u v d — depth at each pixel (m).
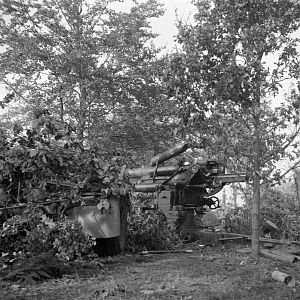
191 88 8.41
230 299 5.94
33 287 6.62
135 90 18.34
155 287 6.64
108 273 7.75
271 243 11.01
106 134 18.36
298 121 8.23
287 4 8.38
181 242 11.69
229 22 8.43
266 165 8.58
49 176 8.85
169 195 12.95
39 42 17.91
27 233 8.20
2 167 8.38
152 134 18.66
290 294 6.13
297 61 8.46
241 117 8.47
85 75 17.52
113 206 9.14
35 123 9.03
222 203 18.34
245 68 7.95
